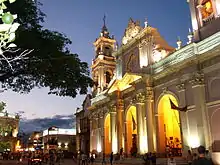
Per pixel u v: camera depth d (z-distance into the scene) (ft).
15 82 63.31
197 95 85.40
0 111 101.71
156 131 102.94
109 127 141.38
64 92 67.31
